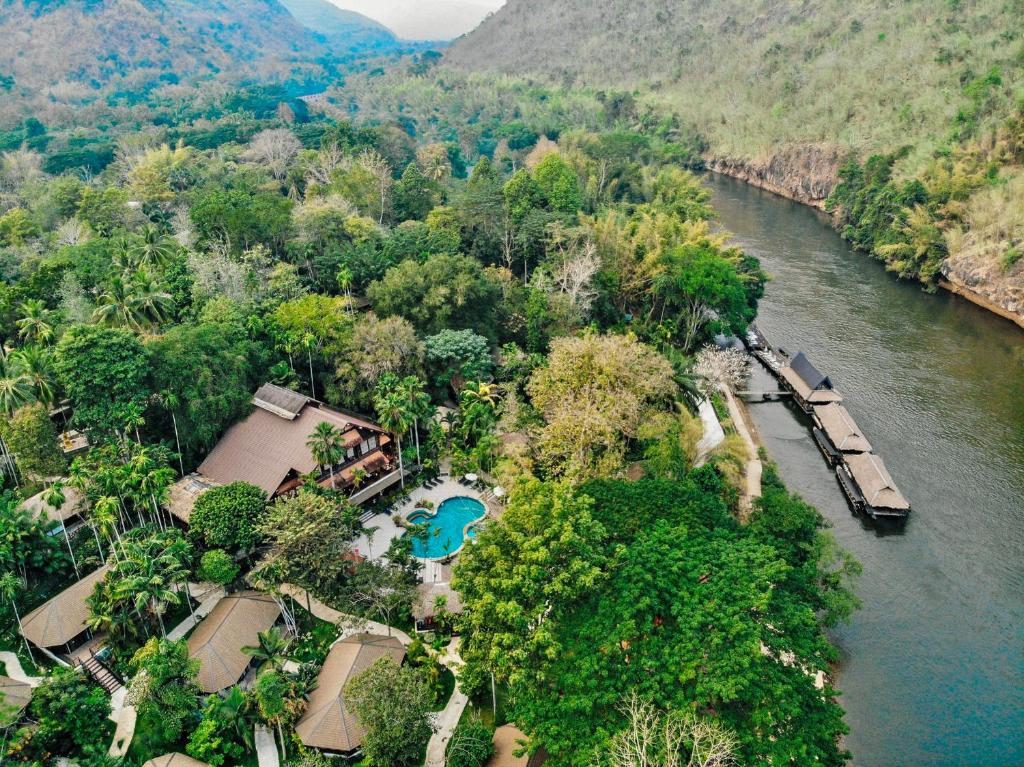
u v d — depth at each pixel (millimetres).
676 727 39812
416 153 197875
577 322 101438
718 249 124938
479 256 120188
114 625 56594
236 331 83000
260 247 101125
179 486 72375
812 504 83000
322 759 48969
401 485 79125
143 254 93188
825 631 65375
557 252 112500
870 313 134375
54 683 51062
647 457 72125
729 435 88188
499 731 51094
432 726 51531
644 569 49000
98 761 48375
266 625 59688
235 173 159000
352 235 113750
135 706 51281
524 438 78312
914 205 154625
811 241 178125
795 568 58000
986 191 146125
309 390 90688
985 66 186375
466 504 77375
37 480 71438
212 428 76062
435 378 91750
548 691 45406
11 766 47344
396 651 56250
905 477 86625
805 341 122625
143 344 75250
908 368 112750
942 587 70688
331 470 74000
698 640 44344
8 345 83250
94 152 191250
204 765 48812
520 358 93875
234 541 63094
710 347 110812
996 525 78688
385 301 95375
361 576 59031
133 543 58719
